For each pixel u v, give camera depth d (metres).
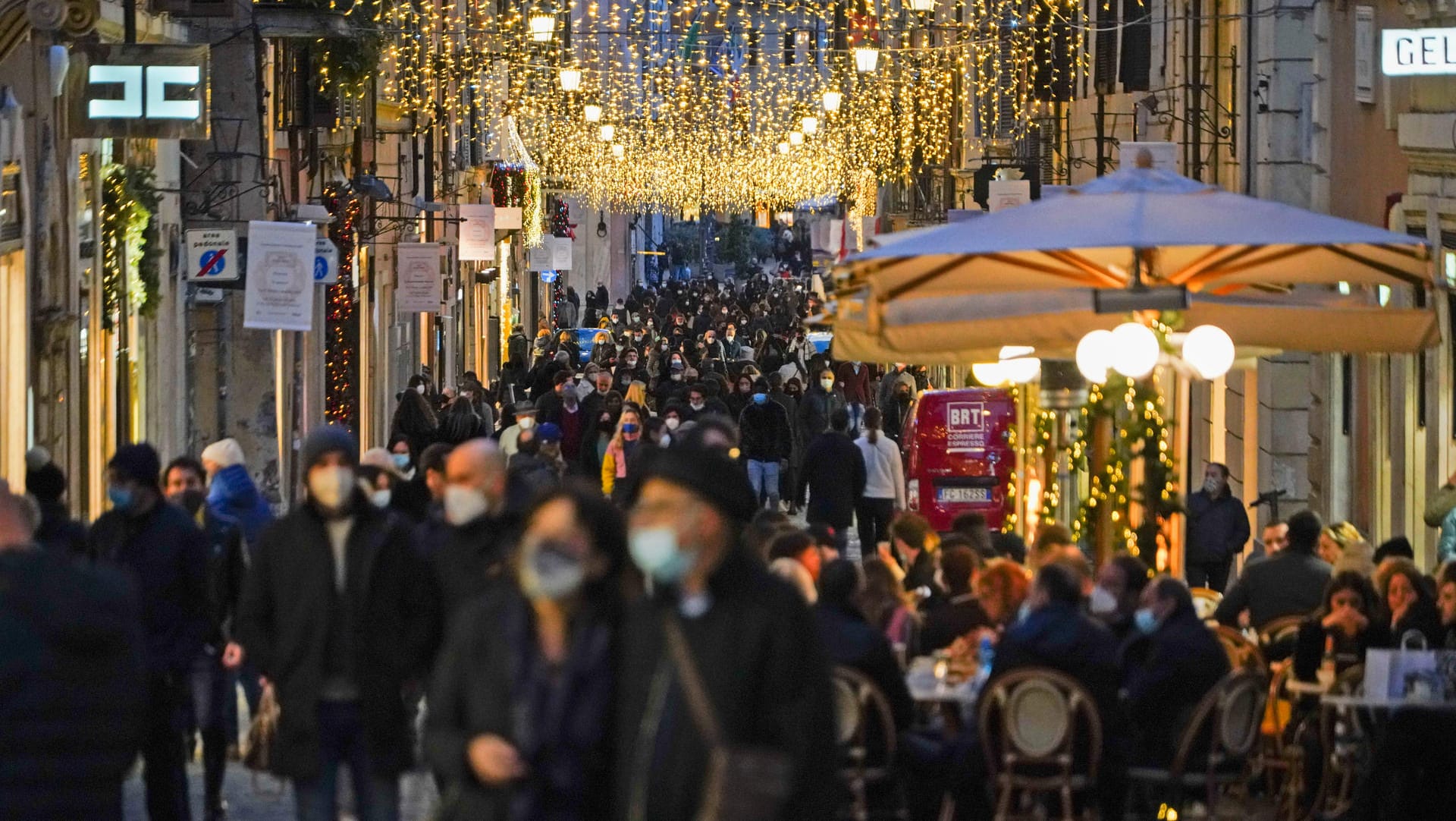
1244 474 64.88
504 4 130.62
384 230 85.69
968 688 29.12
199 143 65.00
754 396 75.94
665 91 183.25
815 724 15.91
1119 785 26.91
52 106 45.47
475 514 25.75
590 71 155.25
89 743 17.97
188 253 60.34
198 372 67.62
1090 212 29.53
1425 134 49.06
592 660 15.95
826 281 34.50
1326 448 58.09
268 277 55.25
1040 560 34.19
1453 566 31.36
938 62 129.12
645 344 133.75
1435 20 49.47
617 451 60.84
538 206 147.25
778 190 193.75
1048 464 39.53
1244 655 31.66
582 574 15.77
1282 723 32.47
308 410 77.69
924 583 39.47
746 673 15.79
